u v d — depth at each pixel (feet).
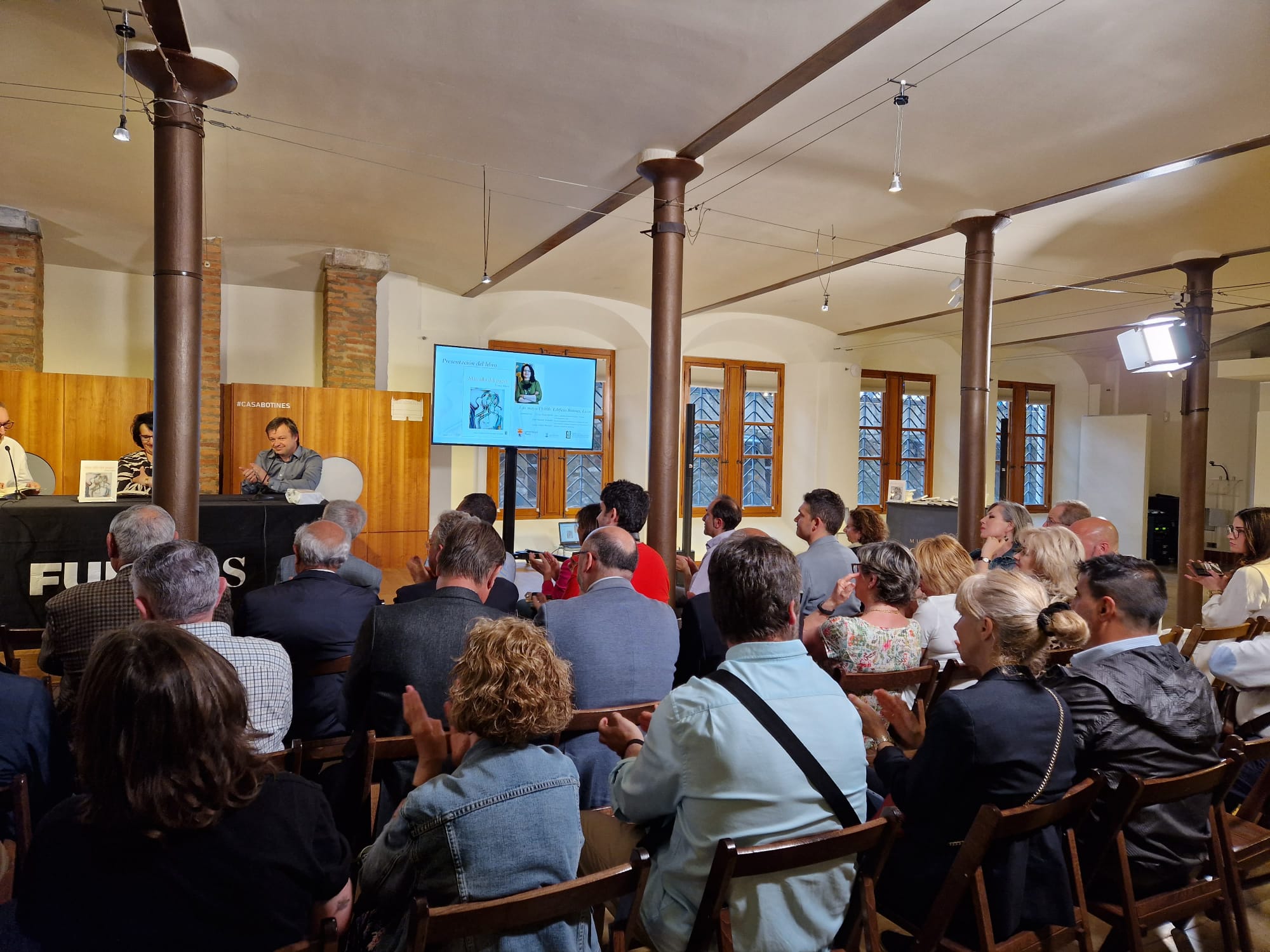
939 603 9.26
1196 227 19.99
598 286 28.89
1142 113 13.75
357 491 24.63
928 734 5.61
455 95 13.60
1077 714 6.21
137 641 3.55
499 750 4.49
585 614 7.35
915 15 10.89
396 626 6.75
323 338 26.68
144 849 3.48
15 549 12.81
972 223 19.13
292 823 3.80
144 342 25.85
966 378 19.49
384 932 4.50
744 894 4.87
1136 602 6.56
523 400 26.02
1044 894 5.59
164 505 12.21
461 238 22.58
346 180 17.84
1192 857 6.29
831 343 36.94
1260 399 31.09
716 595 5.34
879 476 40.04
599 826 6.27
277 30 11.62
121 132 11.61
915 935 5.68
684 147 15.44
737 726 4.89
